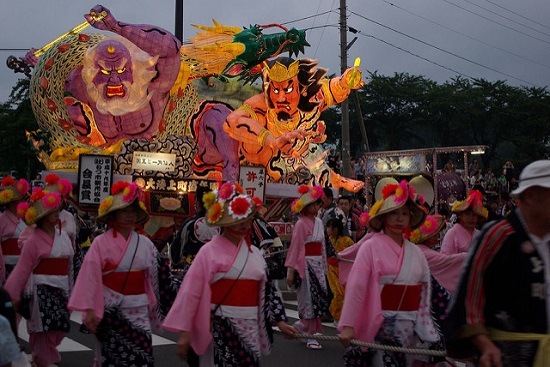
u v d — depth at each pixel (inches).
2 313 163.6
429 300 215.0
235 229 205.8
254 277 206.1
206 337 196.2
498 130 2037.4
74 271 309.4
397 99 2010.3
